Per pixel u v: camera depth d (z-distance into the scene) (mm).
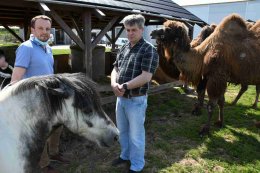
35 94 1672
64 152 3859
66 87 1679
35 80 1688
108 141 1860
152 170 3467
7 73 3830
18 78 2488
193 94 7480
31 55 2541
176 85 7281
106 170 3438
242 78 4730
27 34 8234
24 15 7770
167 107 6168
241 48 4590
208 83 4531
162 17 7105
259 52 4707
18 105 1672
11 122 1658
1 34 25625
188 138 4496
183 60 4570
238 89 8258
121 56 2973
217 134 4637
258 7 20250
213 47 4496
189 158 3824
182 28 4496
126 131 3289
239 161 3764
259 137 4582
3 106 1670
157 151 4004
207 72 4516
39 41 2596
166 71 5715
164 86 6969
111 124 1884
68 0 4469
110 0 5664
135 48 2799
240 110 6016
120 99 3018
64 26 4598
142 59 2734
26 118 1681
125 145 3400
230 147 4129
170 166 3584
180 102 6625
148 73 2709
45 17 2580
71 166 3525
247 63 4605
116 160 3531
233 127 5000
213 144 4242
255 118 5539
